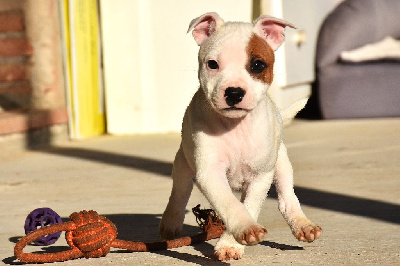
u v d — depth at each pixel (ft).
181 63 35.19
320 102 39.06
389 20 38.88
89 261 12.42
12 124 30.07
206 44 12.02
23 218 17.34
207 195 11.92
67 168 26.00
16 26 33.91
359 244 13.37
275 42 12.42
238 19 34.01
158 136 34.50
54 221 13.91
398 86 38.32
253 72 11.63
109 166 26.16
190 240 13.26
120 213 17.49
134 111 35.76
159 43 35.32
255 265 11.94
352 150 27.58
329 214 16.56
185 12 34.88
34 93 33.99
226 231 12.32
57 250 13.75
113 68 35.78
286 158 13.71
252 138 12.25
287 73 34.53
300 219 13.02
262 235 10.56
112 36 35.63
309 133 33.60
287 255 12.64
